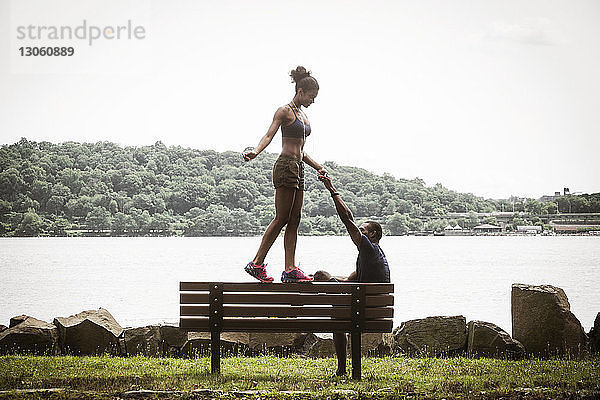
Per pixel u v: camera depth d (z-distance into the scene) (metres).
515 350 10.45
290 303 8.29
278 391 7.69
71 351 10.77
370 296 8.33
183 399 7.43
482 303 24.47
